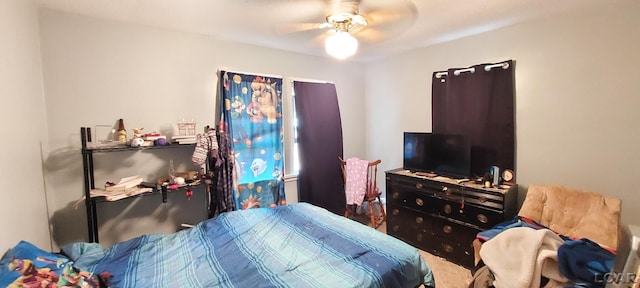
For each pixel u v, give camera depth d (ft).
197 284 4.58
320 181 12.28
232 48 9.89
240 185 10.15
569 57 7.79
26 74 5.83
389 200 10.71
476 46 9.62
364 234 6.38
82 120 7.39
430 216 9.47
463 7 7.16
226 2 6.57
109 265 5.19
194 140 8.54
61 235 7.23
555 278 5.07
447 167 9.57
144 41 8.23
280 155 11.12
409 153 10.72
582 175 7.79
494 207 7.97
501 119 9.06
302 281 4.59
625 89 7.04
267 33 8.98
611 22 7.12
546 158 8.38
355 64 13.66
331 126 12.57
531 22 8.37
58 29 6.99
